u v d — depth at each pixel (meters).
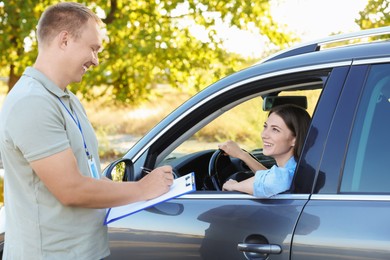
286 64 2.67
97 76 9.12
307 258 2.44
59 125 2.34
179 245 2.75
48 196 2.39
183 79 9.53
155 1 9.06
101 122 13.78
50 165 2.30
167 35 8.91
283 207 2.55
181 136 2.95
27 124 2.28
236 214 2.64
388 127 2.43
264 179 2.60
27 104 2.29
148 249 2.82
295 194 2.55
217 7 8.87
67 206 2.41
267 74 2.70
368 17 7.62
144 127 13.77
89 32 2.41
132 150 3.01
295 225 2.49
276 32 9.01
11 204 2.45
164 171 2.54
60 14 2.39
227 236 2.64
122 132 13.77
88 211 2.46
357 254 2.34
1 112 2.37
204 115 2.88
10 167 2.39
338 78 2.54
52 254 2.42
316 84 2.97
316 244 2.43
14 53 9.23
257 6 8.84
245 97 2.80
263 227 2.57
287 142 2.79
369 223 2.34
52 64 2.40
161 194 2.50
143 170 2.96
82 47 2.40
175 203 2.80
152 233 2.81
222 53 9.16
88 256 2.46
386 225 2.31
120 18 9.09
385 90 2.46
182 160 3.46
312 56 2.65
